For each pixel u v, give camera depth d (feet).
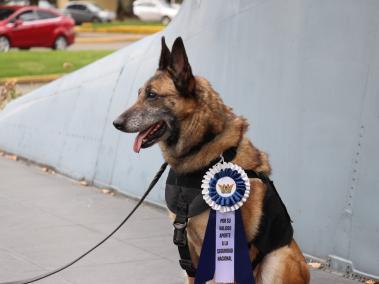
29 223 23.08
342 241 18.62
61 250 20.38
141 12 158.30
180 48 13.17
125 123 13.33
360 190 18.19
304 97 19.63
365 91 18.06
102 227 22.82
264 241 13.65
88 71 31.45
